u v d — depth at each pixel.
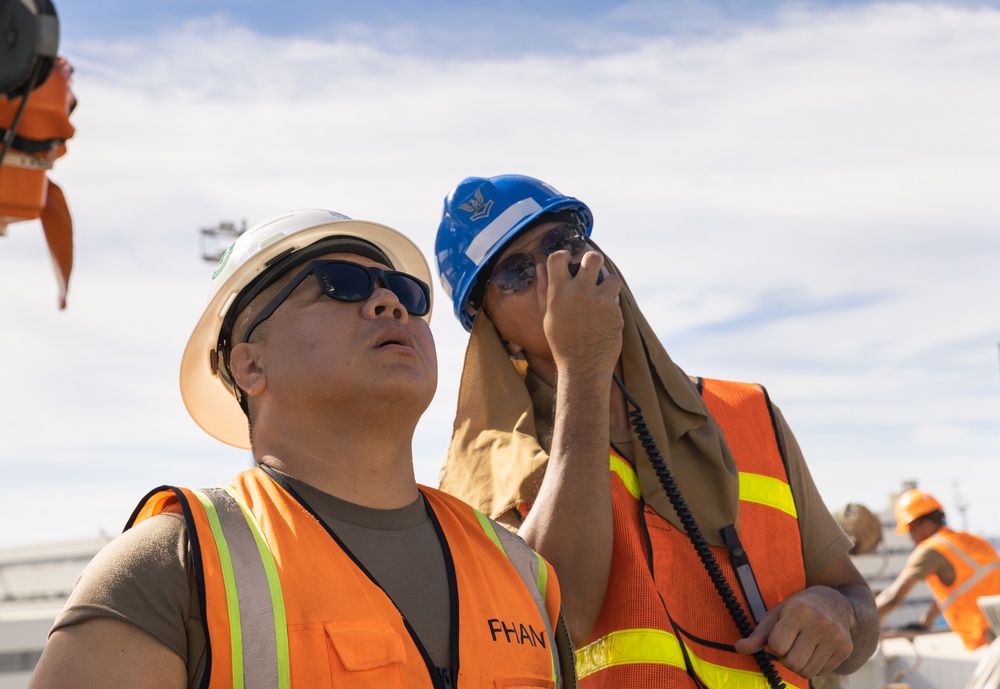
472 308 3.32
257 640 1.84
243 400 2.57
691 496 2.98
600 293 2.78
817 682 4.20
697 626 2.83
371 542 2.13
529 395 3.16
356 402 2.21
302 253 2.43
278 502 2.09
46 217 2.74
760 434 3.24
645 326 3.17
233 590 1.86
